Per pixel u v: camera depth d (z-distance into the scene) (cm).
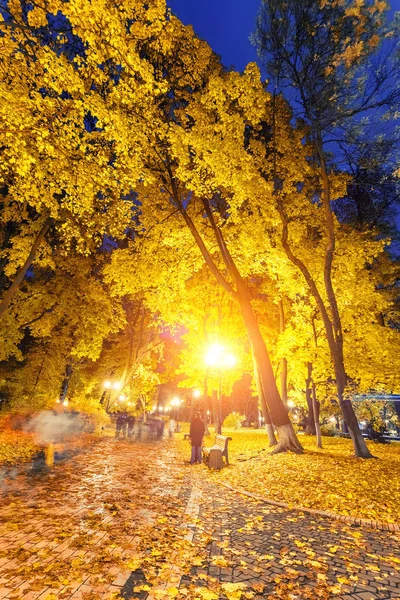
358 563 417
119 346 3869
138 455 1414
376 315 2127
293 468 1011
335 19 1109
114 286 1595
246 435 2861
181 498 733
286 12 1155
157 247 1645
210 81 1117
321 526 558
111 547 443
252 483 895
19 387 2098
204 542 481
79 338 2142
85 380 3306
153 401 6531
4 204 1488
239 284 1411
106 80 874
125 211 1157
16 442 1264
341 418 3061
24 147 786
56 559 401
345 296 1517
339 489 771
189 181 1333
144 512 610
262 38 1210
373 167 1246
